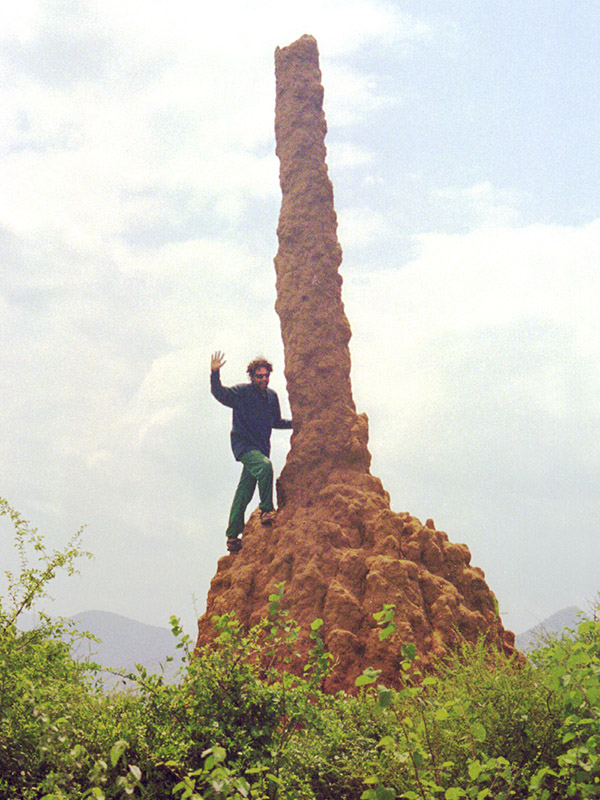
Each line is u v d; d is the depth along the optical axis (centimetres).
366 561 1457
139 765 666
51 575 769
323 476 1625
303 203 1797
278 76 1916
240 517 1667
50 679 698
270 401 1706
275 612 836
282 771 719
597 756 558
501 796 588
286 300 1764
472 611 1477
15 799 594
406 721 619
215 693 789
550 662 737
